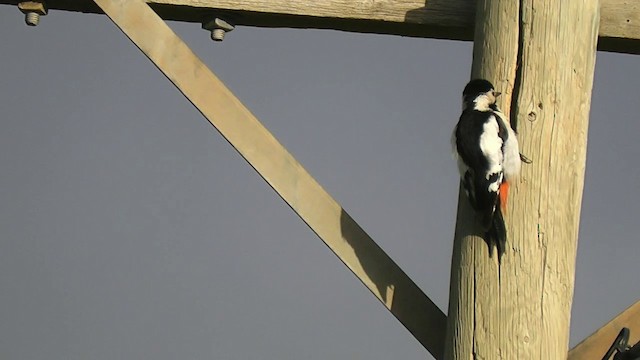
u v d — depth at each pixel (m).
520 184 10.32
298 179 10.98
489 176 10.09
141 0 11.39
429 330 10.77
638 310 11.07
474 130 10.23
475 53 10.78
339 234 10.89
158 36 11.29
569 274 10.35
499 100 10.52
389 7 11.39
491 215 10.08
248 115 11.09
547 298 10.23
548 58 10.51
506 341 10.19
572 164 10.45
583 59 10.61
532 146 10.41
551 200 10.33
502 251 10.21
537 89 10.48
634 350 10.72
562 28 10.55
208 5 11.56
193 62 11.22
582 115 10.55
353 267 10.84
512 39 10.58
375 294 10.80
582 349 11.00
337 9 11.44
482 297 10.27
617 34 11.11
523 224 10.27
